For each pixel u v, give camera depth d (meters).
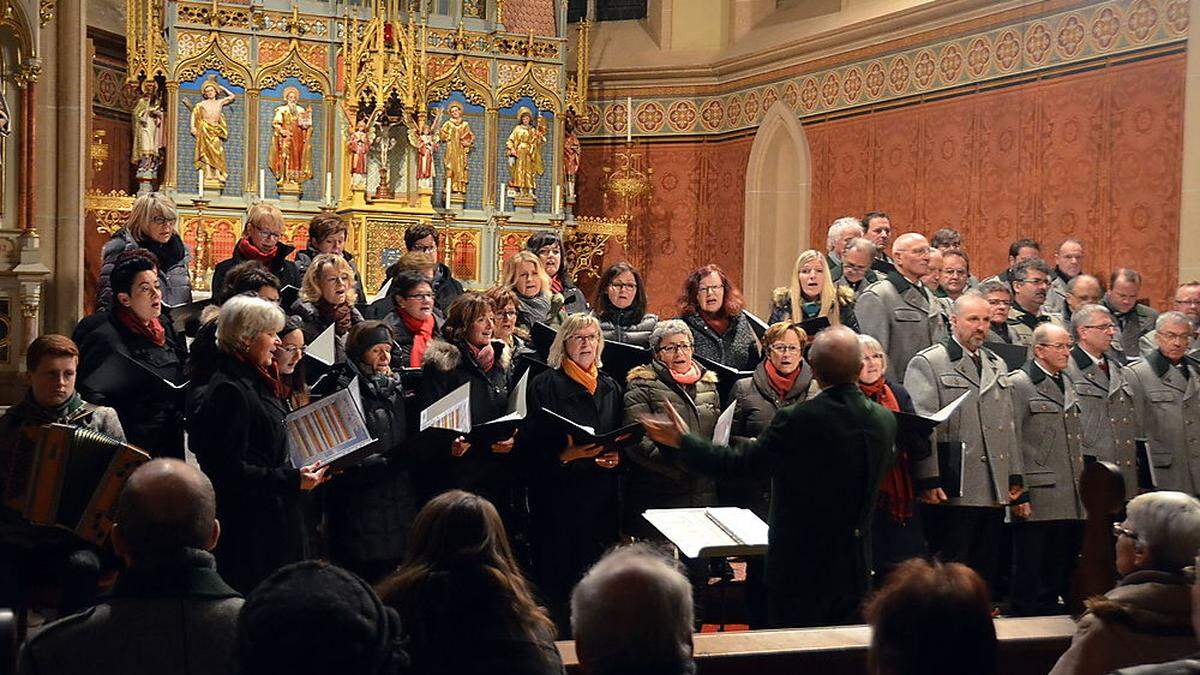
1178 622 2.93
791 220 12.94
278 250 7.23
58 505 4.39
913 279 7.14
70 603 4.47
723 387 6.12
